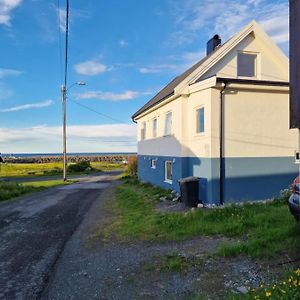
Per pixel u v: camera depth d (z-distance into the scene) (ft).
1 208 44.73
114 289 16.93
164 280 17.66
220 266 18.90
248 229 25.71
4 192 57.52
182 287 16.62
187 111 44.65
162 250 22.79
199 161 41.45
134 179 83.25
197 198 39.04
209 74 44.16
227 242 23.15
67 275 19.13
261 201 37.83
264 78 45.21
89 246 25.00
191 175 43.83
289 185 40.96
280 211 29.84
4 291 17.16
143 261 20.81
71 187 75.20
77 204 46.98
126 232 28.22
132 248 23.84
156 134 61.00
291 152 41.42
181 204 39.70
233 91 39.40
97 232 29.14
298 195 22.08
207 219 29.73
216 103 38.91
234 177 39.19
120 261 21.13
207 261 19.85
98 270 19.75
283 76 45.65
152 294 16.08
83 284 17.75
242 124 39.65
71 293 16.69
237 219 28.19
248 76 45.19
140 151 76.38
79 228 31.32
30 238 28.02
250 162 39.83
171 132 50.88
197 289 16.21
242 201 38.24
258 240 21.58
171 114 50.96
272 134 40.75
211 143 38.63
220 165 38.81
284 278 15.53
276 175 40.78
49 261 21.76
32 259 22.27
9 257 22.82
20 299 16.16
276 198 36.86
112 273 19.13
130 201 46.03
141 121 75.10
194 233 26.09
